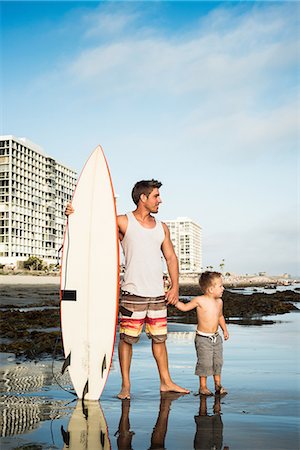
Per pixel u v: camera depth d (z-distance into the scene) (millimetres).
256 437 2773
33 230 136250
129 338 4168
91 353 4148
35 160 139375
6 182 125125
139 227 4410
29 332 9195
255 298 25047
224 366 5508
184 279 131375
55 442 2689
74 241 4500
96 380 3988
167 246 4543
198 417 3244
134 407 3566
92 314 4273
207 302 4254
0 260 119562
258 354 6465
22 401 3787
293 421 3131
